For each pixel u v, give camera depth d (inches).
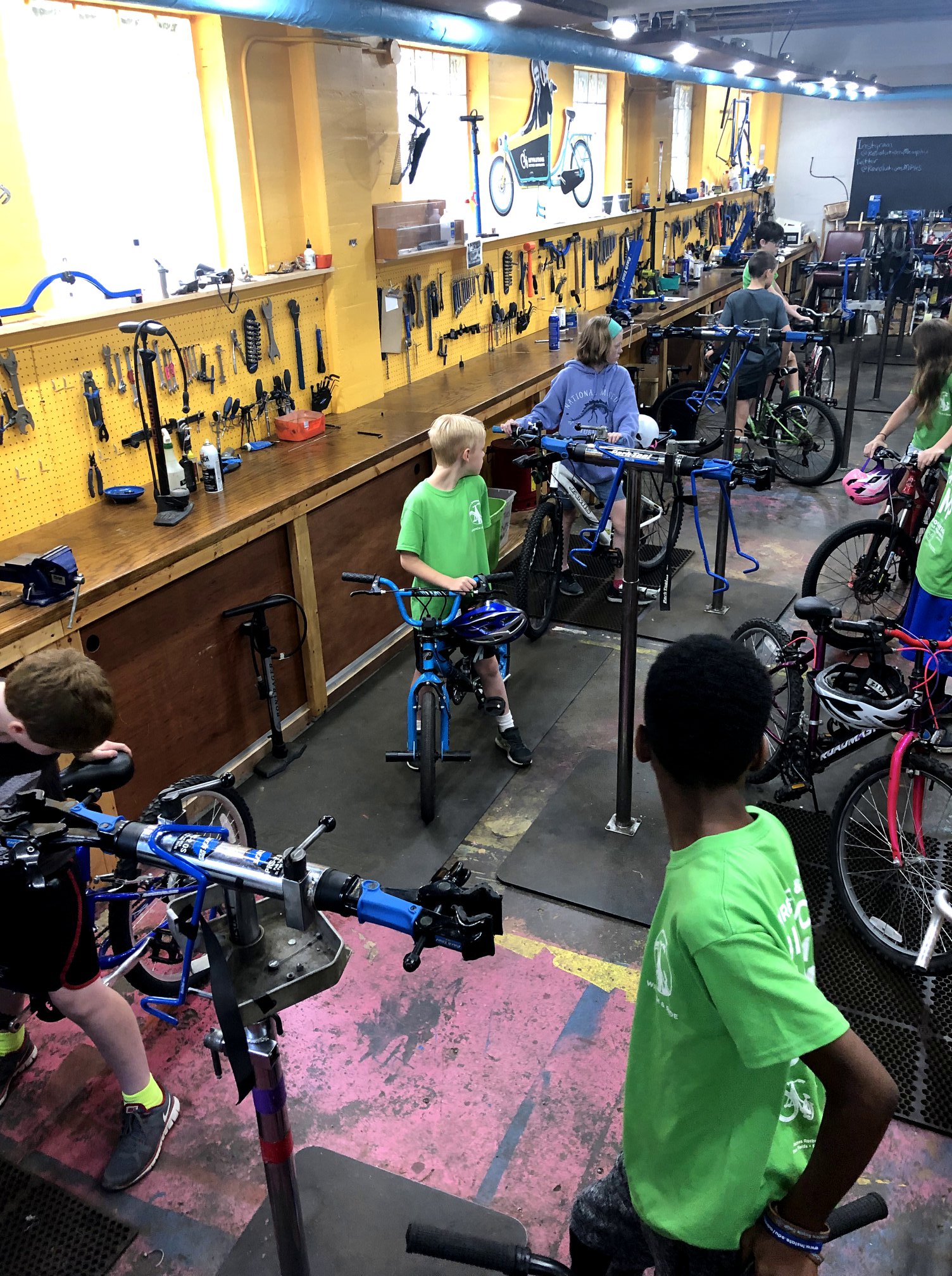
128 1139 92.7
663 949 49.6
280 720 158.2
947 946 113.7
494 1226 85.0
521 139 282.0
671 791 49.8
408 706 158.9
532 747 161.3
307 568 160.9
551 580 199.0
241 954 58.2
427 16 180.1
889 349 470.3
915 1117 94.2
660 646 195.2
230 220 174.9
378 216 203.9
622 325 302.5
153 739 134.7
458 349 258.4
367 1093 99.4
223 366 173.2
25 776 87.3
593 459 130.0
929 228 483.8
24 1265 84.1
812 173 573.9
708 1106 49.3
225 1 135.3
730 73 355.6
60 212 142.9
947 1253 82.6
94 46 144.1
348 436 188.4
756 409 293.1
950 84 511.8
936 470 185.9
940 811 136.9
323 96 181.0
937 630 151.8
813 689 124.2
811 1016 42.3
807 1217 45.8
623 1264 64.6
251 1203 89.3
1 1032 100.0
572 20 222.2
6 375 133.0
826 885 125.3
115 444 152.3
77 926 83.9
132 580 123.0
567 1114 96.4
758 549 241.9
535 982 113.2
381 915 51.0
